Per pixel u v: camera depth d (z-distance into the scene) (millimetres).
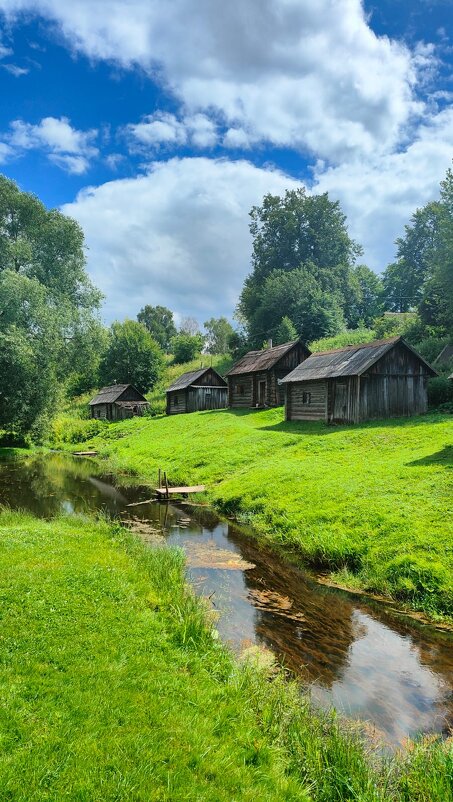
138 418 48812
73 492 20734
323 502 13195
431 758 4645
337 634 7570
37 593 7352
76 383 73750
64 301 38812
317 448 19578
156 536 13391
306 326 56938
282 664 6594
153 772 3912
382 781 4461
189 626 6906
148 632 6582
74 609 6957
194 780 3912
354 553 10406
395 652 7027
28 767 3787
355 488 13531
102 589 7852
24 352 31328
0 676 5066
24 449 37594
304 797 4133
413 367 25156
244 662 6527
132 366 66500
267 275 75000
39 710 4562
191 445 26344
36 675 5160
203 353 86875
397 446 17672
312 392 27250
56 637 6070
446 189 39125
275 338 55625
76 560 9250
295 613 8352
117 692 5004
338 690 6035
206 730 4652
